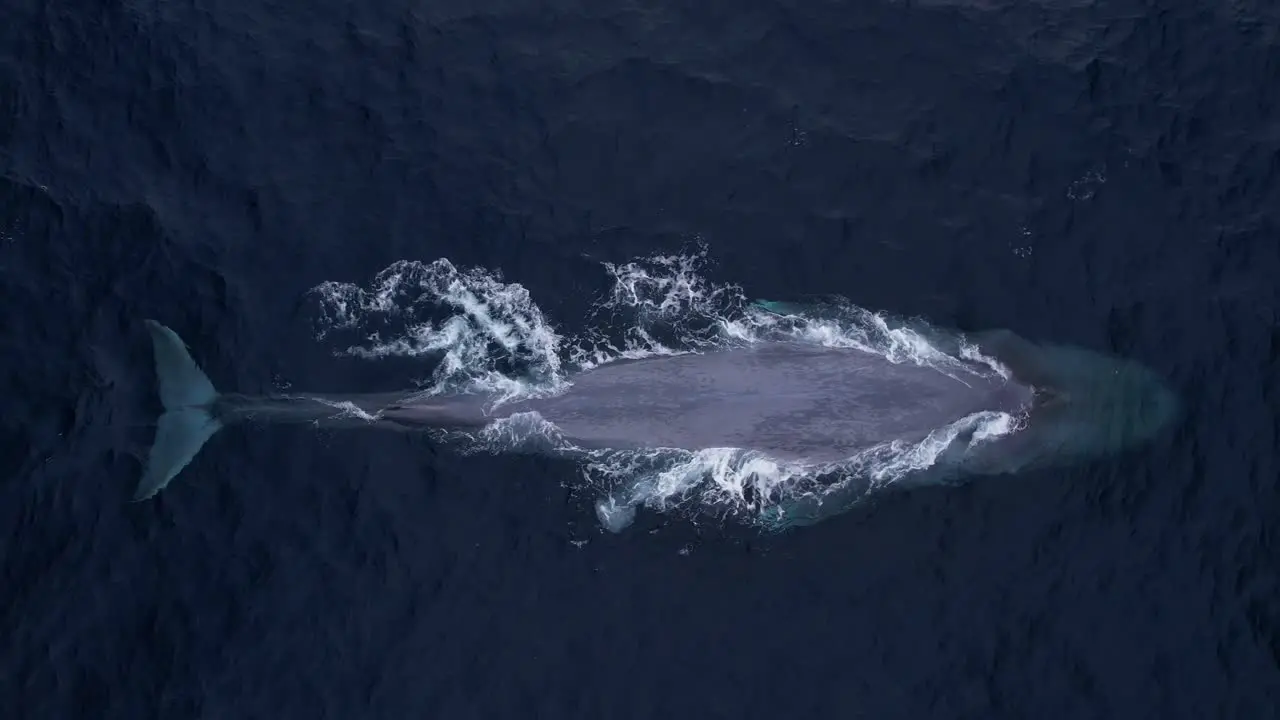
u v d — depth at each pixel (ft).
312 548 143.84
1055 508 145.28
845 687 136.56
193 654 138.21
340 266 160.66
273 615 140.36
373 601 141.18
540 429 149.18
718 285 159.53
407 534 144.66
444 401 150.92
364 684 136.87
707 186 166.71
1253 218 162.09
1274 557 141.90
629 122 171.42
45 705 135.44
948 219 163.53
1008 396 150.00
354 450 149.07
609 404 148.97
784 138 169.99
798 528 144.77
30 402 151.02
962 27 178.40
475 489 146.92
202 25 175.73
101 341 155.02
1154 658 137.28
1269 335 154.30
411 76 173.99
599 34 178.40
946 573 142.10
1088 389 151.02
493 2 180.14
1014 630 139.13
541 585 142.00
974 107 171.63
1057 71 173.88
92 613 140.05
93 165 165.27
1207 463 147.23
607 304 158.10
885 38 177.78
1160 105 170.71
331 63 174.29
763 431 146.82
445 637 139.44
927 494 146.10
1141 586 140.97
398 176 166.91
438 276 160.35
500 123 171.12
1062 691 135.95
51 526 144.56
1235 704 134.62
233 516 145.38
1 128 166.61
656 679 137.28
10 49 171.53
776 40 177.99
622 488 146.72
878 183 166.50
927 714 135.03
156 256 159.84
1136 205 163.43
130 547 143.54
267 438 149.38
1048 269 159.74
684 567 142.82
